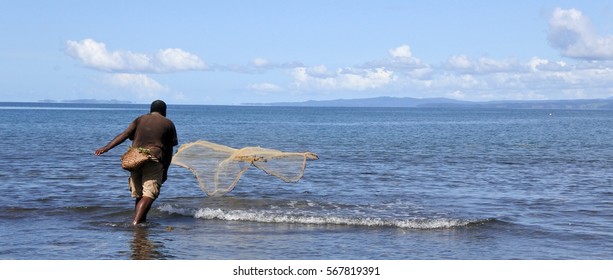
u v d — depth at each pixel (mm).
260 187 17953
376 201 15742
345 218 12891
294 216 13172
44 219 12828
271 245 10742
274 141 44938
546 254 10242
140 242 10828
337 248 10562
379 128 73312
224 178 14922
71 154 28453
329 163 25625
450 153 32469
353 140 45594
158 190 12602
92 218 12977
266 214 13375
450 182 19781
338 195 16703
